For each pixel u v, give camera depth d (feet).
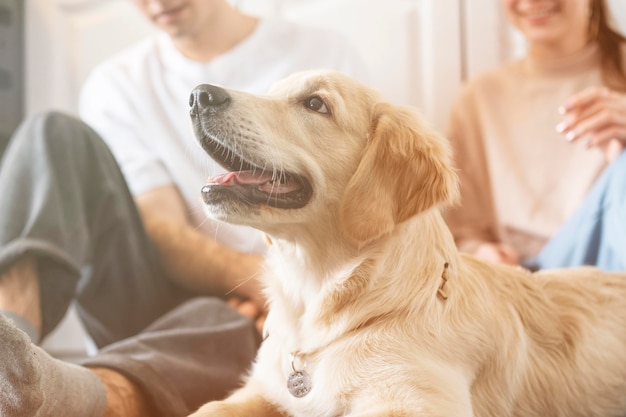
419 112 4.26
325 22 8.61
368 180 3.89
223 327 5.02
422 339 3.55
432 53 8.16
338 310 3.78
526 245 6.82
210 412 3.74
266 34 7.63
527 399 3.90
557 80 7.06
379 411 3.18
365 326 3.68
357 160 4.01
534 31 6.94
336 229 3.90
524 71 7.31
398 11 8.29
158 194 6.98
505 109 7.24
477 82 7.50
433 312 3.64
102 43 9.52
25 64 9.66
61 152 5.26
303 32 7.72
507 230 6.90
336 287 3.81
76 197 5.14
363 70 7.80
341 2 8.54
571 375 4.04
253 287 5.94
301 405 3.69
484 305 3.83
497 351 3.75
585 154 6.67
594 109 5.57
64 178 5.14
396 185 3.90
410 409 3.19
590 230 5.43
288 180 3.92
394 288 3.72
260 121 3.85
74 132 5.49
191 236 6.28
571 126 5.64
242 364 4.95
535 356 4.00
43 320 4.66
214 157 3.95
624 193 5.07
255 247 6.77
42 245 4.62
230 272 6.02
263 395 4.00
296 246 3.97
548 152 6.89
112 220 5.58
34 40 9.63
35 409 3.31
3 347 3.16
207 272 6.10
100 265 5.59
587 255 5.48
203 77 7.50
